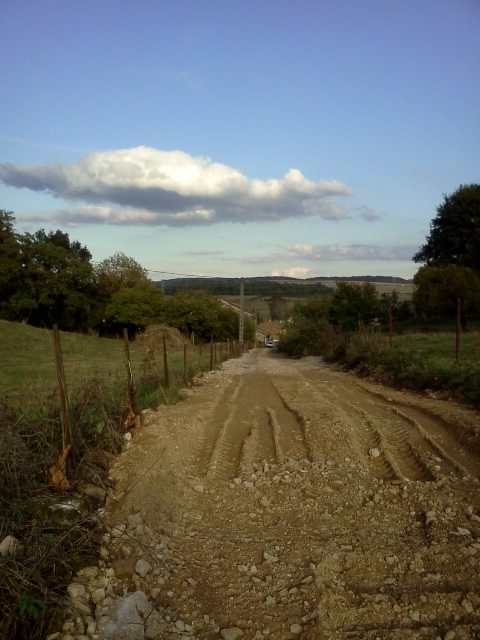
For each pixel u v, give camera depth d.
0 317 52.53
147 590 4.85
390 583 5.00
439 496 7.01
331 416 11.59
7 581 4.28
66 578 4.69
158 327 45.62
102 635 4.20
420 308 38.97
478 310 37.41
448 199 50.22
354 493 7.29
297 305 71.12
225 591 4.90
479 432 9.48
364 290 45.06
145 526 5.84
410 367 16.69
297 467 8.42
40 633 4.09
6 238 52.38
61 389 6.75
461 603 4.60
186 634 4.31
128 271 64.25
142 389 14.64
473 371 14.03
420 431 10.27
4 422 6.47
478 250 48.25
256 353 55.94
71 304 54.25
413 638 4.21
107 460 7.54
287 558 5.48
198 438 10.40
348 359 25.31
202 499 7.25
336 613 4.52
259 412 13.28
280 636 4.31
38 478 6.14
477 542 5.66
